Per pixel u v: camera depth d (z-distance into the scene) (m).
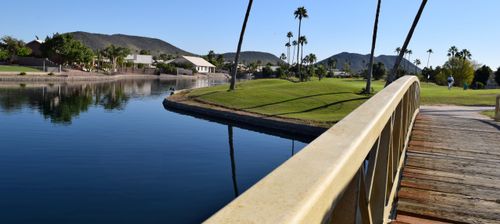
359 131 1.68
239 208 0.87
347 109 27.88
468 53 119.88
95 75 86.38
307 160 1.24
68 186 11.59
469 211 4.12
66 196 10.65
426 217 3.96
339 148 1.39
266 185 1.01
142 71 121.12
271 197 0.94
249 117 24.27
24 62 86.12
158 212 9.44
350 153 1.36
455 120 12.19
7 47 87.06
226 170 13.74
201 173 13.30
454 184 5.05
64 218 9.02
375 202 2.70
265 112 26.23
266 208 0.87
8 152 16.33
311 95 34.25
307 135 20.38
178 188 11.51
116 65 119.38
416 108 12.69
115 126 23.91
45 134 20.81
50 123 24.69
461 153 6.95
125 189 11.37
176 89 64.19
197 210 9.66
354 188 1.55
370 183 2.14
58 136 20.28
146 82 85.88
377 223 2.73
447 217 3.94
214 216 0.82
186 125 24.50
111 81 81.00
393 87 4.05
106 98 43.81
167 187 11.59
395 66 30.69
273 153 16.70
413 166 5.95
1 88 48.66
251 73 159.38
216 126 24.17
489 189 4.88
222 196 10.80
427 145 7.67
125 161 14.98
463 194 4.66
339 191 1.23
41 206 9.85
